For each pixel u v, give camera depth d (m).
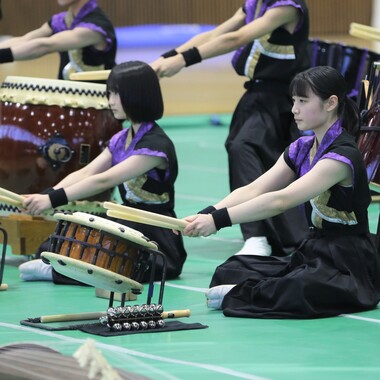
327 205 12.89
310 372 10.37
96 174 14.83
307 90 12.71
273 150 16.81
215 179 25.30
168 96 38.97
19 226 16.31
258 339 11.62
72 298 13.85
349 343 11.48
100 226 11.57
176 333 11.87
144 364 10.08
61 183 14.87
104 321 11.96
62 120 16.44
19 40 18.36
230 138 17.20
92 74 16.55
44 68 43.03
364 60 19.39
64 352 10.58
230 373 10.27
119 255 11.70
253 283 13.01
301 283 12.58
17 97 16.56
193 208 21.11
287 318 12.58
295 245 16.47
